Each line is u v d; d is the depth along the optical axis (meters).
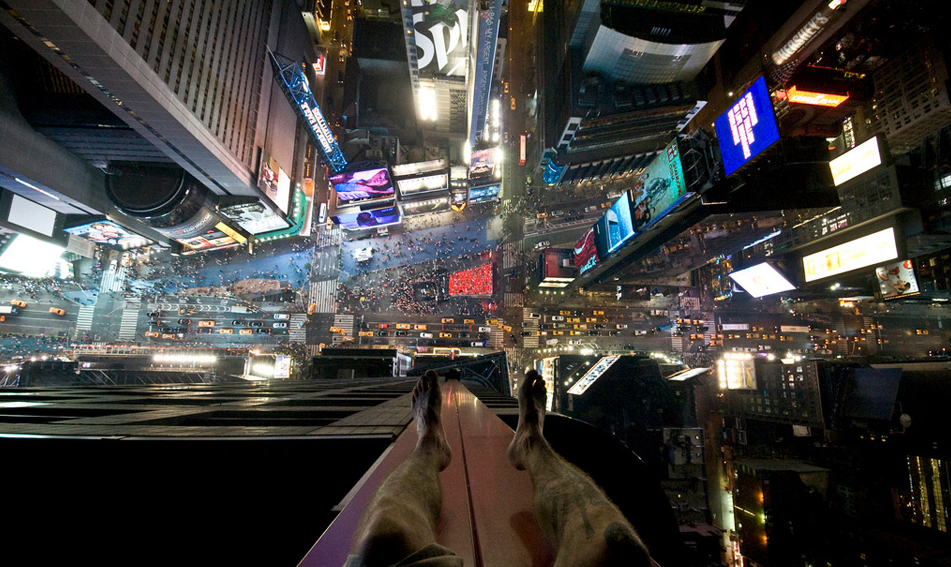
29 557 2.03
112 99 37.50
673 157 48.66
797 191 49.88
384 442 2.40
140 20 35.59
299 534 2.03
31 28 29.06
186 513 2.07
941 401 49.94
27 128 45.94
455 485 1.58
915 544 49.09
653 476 3.66
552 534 0.96
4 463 2.15
